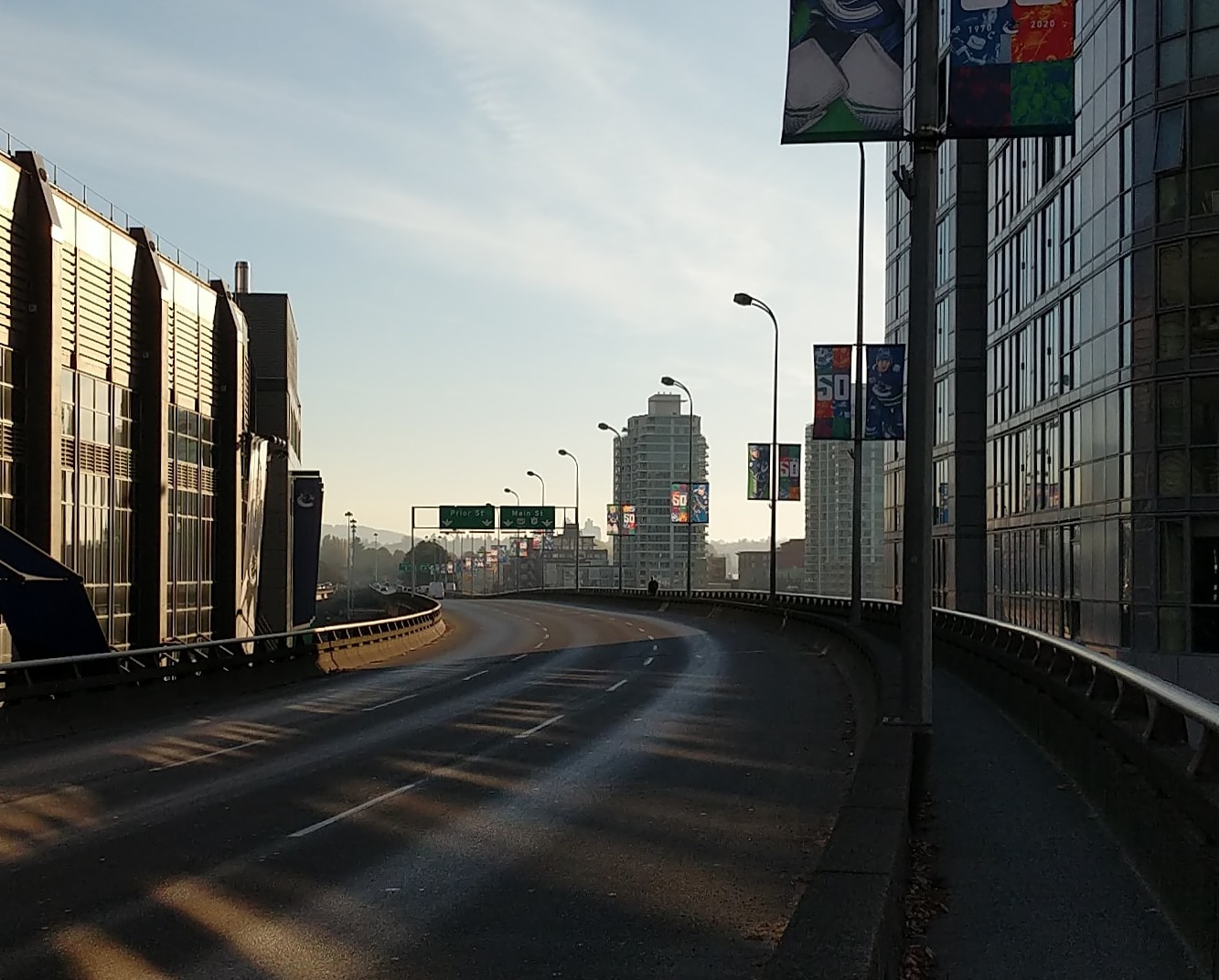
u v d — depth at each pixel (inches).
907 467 496.7
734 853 406.3
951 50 481.1
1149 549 1327.5
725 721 792.3
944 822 421.1
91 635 937.5
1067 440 1610.5
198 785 564.7
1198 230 1296.8
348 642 1390.3
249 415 2148.1
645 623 2389.3
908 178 512.7
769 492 1975.9
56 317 1278.3
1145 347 1339.8
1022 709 675.4
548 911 335.9
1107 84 1451.8
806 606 2103.8
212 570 1857.8
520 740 713.6
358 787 553.3
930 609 489.7
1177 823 299.0
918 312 494.9
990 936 290.7
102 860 405.4
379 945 303.9
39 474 1257.4
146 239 1585.9
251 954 296.7
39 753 684.1
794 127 485.4
